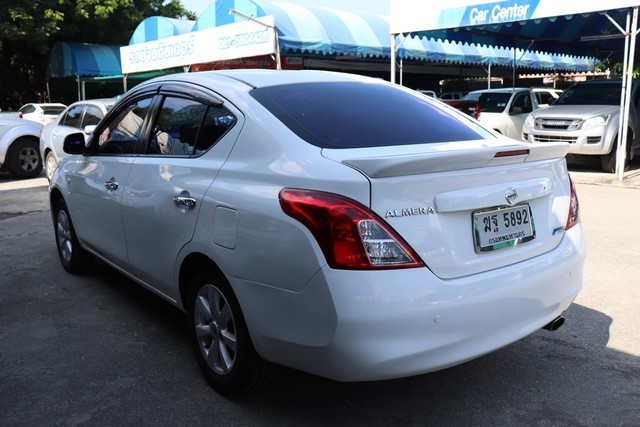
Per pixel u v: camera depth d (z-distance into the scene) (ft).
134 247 12.09
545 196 9.59
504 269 8.64
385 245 7.59
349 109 10.39
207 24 55.67
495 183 8.70
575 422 9.12
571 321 13.04
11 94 97.50
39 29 80.07
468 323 8.06
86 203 14.21
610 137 36.40
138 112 12.85
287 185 8.32
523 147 8.91
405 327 7.59
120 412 9.44
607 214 23.99
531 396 9.91
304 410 9.52
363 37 53.62
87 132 26.17
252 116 9.68
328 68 64.03
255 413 9.43
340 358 7.64
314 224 7.73
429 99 12.28
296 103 10.11
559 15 33.09
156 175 11.15
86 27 90.48
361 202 7.62
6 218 24.50
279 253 8.11
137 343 12.07
